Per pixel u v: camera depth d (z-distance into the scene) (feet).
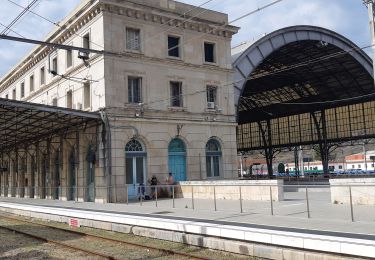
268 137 193.06
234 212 55.98
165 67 98.99
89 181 95.81
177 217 52.01
